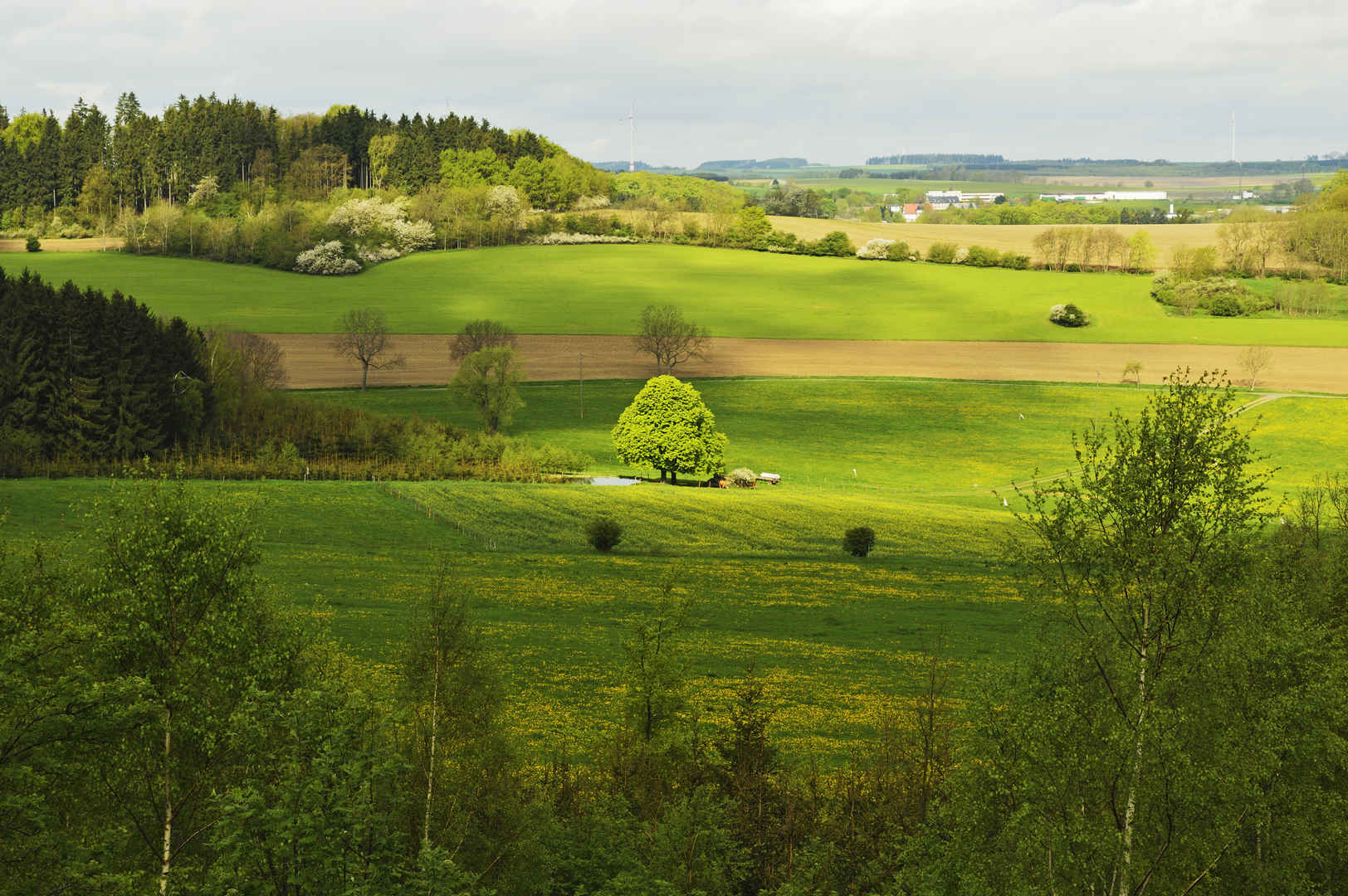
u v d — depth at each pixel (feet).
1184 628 70.85
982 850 77.87
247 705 80.64
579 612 204.44
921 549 273.54
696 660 173.68
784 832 101.50
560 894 92.02
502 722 98.48
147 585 87.51
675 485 355.36
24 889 71.10
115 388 319.68
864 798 106.32
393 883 75.97
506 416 400.47
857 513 311.06
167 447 334.03
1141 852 70.90
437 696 94.38
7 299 331.16
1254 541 71.67
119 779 80.33
